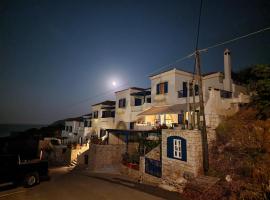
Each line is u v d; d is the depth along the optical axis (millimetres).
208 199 10703
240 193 9859
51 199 11250
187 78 26484
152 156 18062
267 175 9961
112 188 14031
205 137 13570
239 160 12312
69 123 55531
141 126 25750
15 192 12938
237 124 15273
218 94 18172
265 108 14648
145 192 12922
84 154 31344
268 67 13711
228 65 23625
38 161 15844
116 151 26969
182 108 21625
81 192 12820
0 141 22078
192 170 13492
